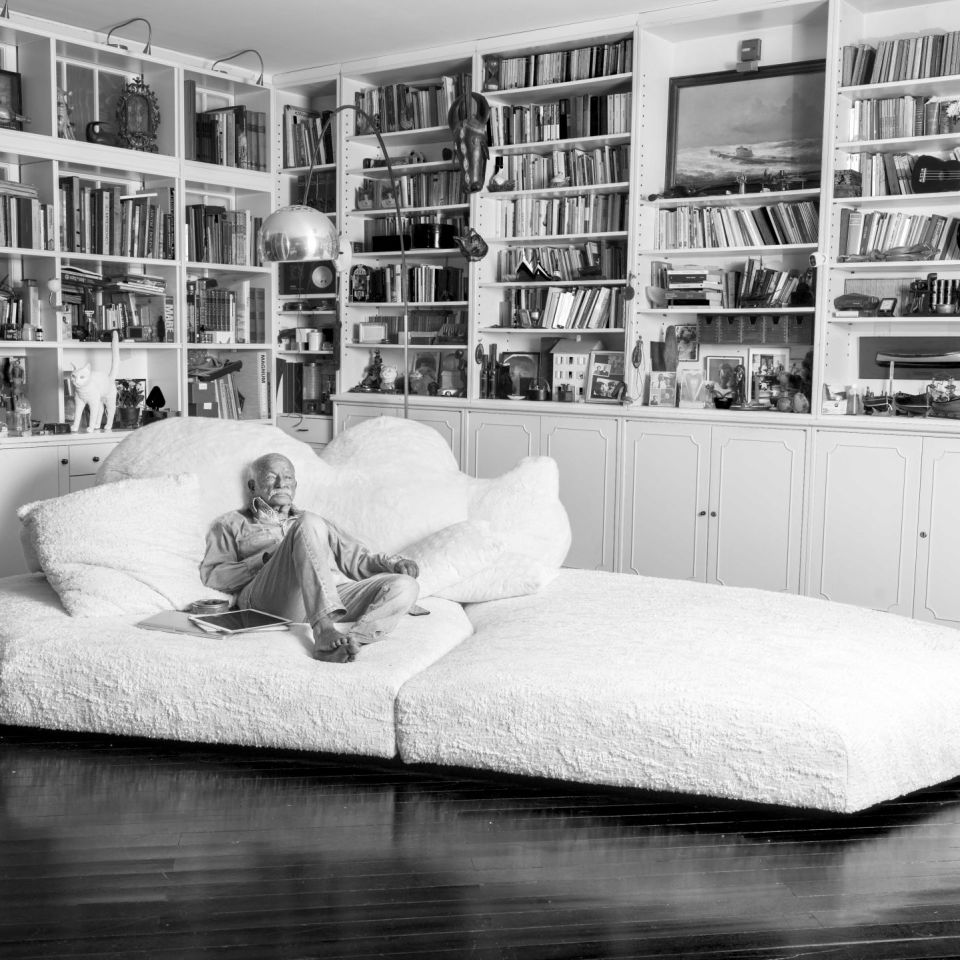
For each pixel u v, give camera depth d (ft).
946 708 9.57
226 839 8.47
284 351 22.57
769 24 17.35
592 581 13.05
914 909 7.53
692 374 18.28
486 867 8.07
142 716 10.34
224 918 7.25
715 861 8.23
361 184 21.58
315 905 7.46
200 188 21.34
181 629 10.87
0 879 7.75
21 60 17.95
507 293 20.31
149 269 20.25
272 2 17.10
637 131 17.92
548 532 13.46
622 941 7.06
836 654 9.98
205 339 21.02
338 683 9.89
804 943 7.06
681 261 18.72
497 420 19.57
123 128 19.10
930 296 16.01
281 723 10.00
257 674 10.07
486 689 9.53
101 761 10.10
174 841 8.42
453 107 18.24
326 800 9.27
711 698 9.02
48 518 11.86
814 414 16.47
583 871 8.04
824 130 16.25
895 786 9.05
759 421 16.83
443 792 9.49
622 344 19.38
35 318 18.01
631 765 9.16
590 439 18.56
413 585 11.19
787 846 8.51
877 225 16.46
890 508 15.93
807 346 17.61
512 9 17.35
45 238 17.94
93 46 18.15
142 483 12.25
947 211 16.33
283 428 22.47
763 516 16.98
